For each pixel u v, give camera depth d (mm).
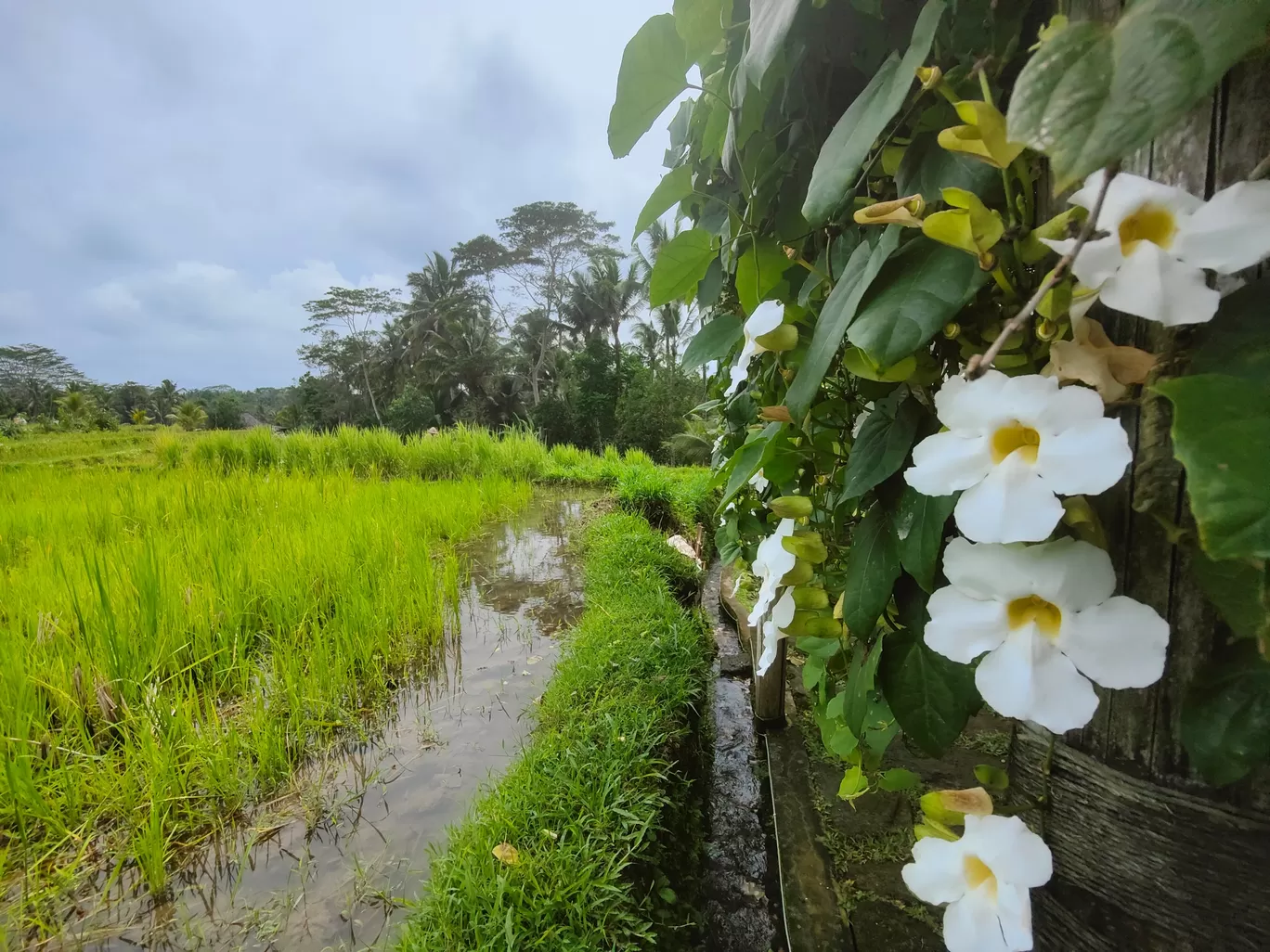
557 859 1654
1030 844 581
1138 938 649
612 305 33594
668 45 1051
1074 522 542
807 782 2010
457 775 2318
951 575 571
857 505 856
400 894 1762
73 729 2301
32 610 2889
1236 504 358
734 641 3867
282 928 1656
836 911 1495
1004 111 648
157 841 1786
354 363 40469
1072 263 450
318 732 2521
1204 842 610
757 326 873
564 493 9008
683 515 6551
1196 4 330
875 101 622
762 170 999
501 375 35250
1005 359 578
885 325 563
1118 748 656
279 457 9930
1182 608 580
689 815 2273
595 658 2844
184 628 2842
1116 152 341
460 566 4992
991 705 540
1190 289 436
